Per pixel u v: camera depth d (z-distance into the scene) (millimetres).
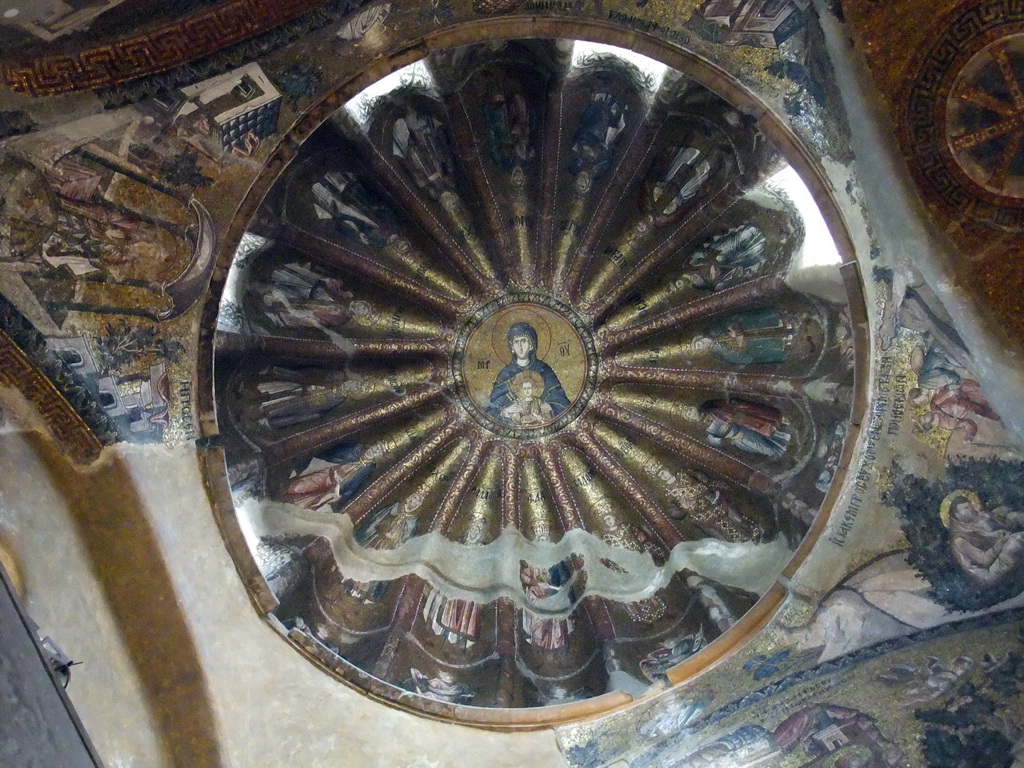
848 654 9211
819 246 9500
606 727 9008
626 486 11500
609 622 10414
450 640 10281
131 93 7664
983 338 8555
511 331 11852
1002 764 8633
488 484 11734
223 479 8875
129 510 8469
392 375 11578
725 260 10977
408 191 10812
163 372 8617
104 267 8242
